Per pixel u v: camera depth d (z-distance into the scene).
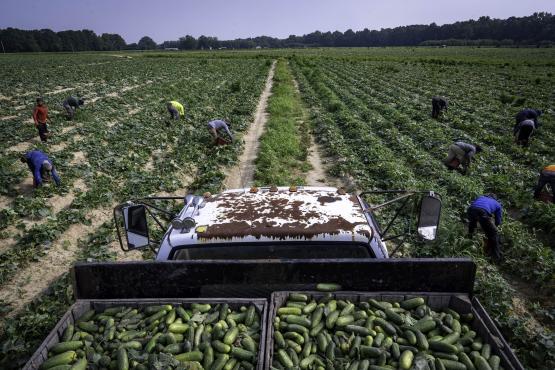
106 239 9.34
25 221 10.57
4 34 161.25
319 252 4.36
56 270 8.47
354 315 3.67
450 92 36.19
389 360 3.27
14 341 5.91
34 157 12.02
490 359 3.20
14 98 31.95
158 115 23.91
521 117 18.23
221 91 34.66
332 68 61.75
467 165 13.28
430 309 3.79
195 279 4.00
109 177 13.48
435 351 3.37
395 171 13.20
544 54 116.94
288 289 3.98
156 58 94.44
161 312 3.74
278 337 3.43
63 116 23.31
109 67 65.56
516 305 7.13
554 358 5.43
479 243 8.79
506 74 53.53
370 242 4.31
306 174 14.47
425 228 4.49
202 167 14.58
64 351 3.40
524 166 15.59
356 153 16.31
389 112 25.03
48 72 56.94
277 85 37.81
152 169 14.84
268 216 4.66
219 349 3.32
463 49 162.38
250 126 22.06
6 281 8.01
